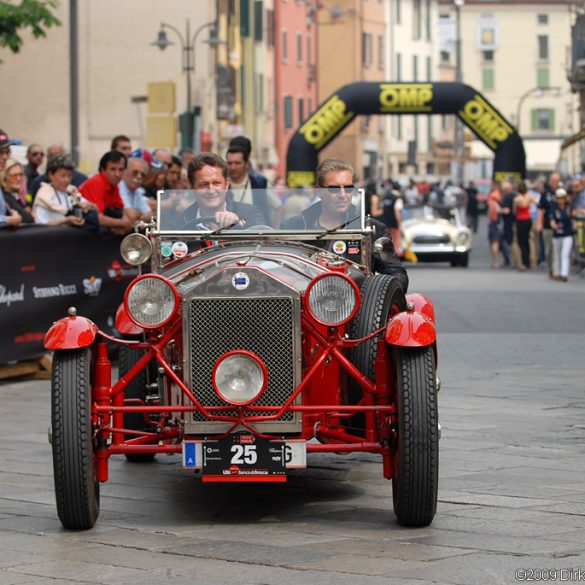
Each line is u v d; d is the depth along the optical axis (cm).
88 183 2625
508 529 1291
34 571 1163
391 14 16425
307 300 1321
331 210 1575
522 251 6044
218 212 1572
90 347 1363
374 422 1347
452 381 2392
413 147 16100
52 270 2477
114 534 1302
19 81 9038
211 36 8988
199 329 1323
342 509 1405
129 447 1338
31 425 1953
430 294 4416
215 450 1320
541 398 2184
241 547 1237
